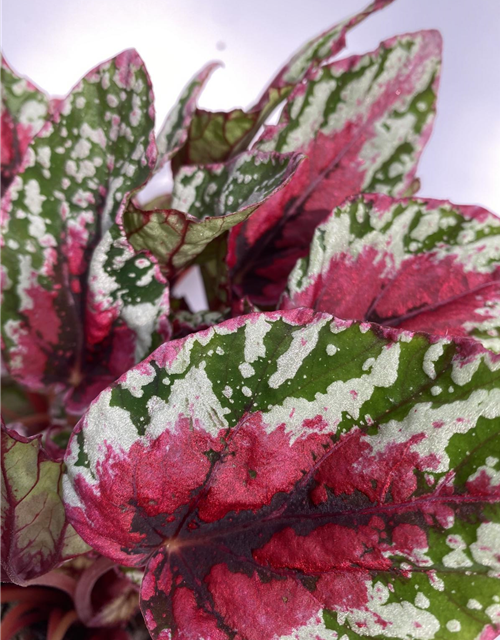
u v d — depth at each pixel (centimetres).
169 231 20
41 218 20
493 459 16
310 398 17
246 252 25
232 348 17
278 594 17
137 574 21
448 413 16
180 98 25
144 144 20
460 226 21
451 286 22
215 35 41
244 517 18
